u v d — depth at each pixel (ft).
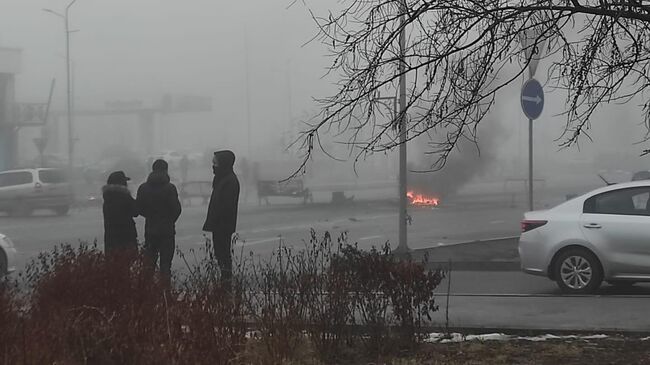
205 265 43.37
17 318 22.25
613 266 46.11
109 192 44.83
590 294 46.06
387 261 28.35
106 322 21.76
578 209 47.67
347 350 27.32
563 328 33.55
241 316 25.21
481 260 60.18
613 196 47.14
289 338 26.17
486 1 23.26
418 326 28.40
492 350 29.35
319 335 26.96
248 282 29.19
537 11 23.27
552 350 29.40
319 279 27.76
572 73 25.63
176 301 23.99
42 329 21.16
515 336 32.40
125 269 26.99
